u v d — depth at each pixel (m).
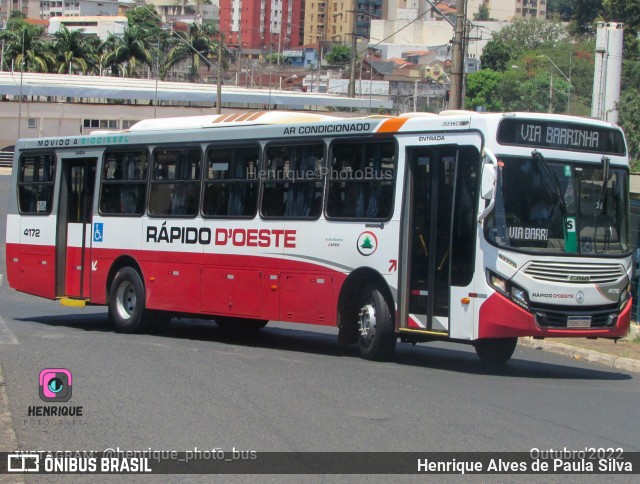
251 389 11.00
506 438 8.81
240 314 15.22
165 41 92.62
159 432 8.85
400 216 13.06
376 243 13.34
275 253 14.70
